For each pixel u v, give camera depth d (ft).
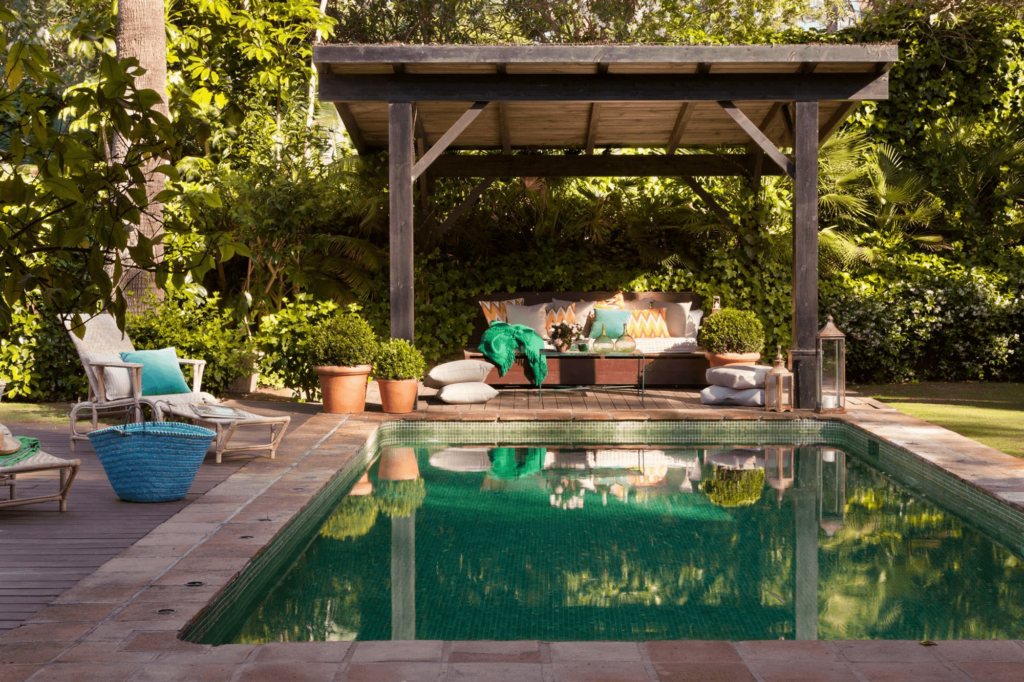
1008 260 38.50
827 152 37.17
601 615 10.93
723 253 37.55
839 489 18.45
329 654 8.64
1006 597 11.55
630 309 36.35
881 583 12.19
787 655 8.68
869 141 39.93
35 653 8.54
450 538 14.67
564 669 8.27
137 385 20.42
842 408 26.40
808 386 26.89
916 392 33.71
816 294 26.55
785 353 37.45
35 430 23.68
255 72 36.94
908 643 9.05
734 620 10.73
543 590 11.92
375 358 27.25
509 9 58.29
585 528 15.26
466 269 38.45
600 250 39.27
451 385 28.66
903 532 14.98
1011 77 40.42
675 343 34.47
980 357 38.01
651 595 11.70
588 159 35.09
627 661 8.49
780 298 37.24
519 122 32.17
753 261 37.35
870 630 10.37
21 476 17.76
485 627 10.50
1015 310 36.94
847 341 37.37
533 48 24.52
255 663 8.38
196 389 22.79
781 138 33.22
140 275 28.27
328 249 34.71
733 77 25.84
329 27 37.76
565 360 32.37
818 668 8.33
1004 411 27.91
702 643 9.01
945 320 37.09
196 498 15.74
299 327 29.78
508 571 12.82
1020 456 19.92
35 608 9.94
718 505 16.98
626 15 56.08
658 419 25.93
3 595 10.37
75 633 9.10
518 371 31.30
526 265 38.78
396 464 21.48
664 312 36.27
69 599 10.15
